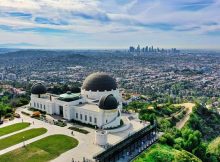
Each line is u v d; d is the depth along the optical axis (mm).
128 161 104062
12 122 142875
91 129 129750
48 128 132000
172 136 136375
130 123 138250
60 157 99438
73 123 139625
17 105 177750
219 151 139750
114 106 130375
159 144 124562
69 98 147625
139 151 113812
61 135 122125
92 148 106938
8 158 99188
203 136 185500
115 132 123938
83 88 157750
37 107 166375
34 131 127688
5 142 114438
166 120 177000
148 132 128625
